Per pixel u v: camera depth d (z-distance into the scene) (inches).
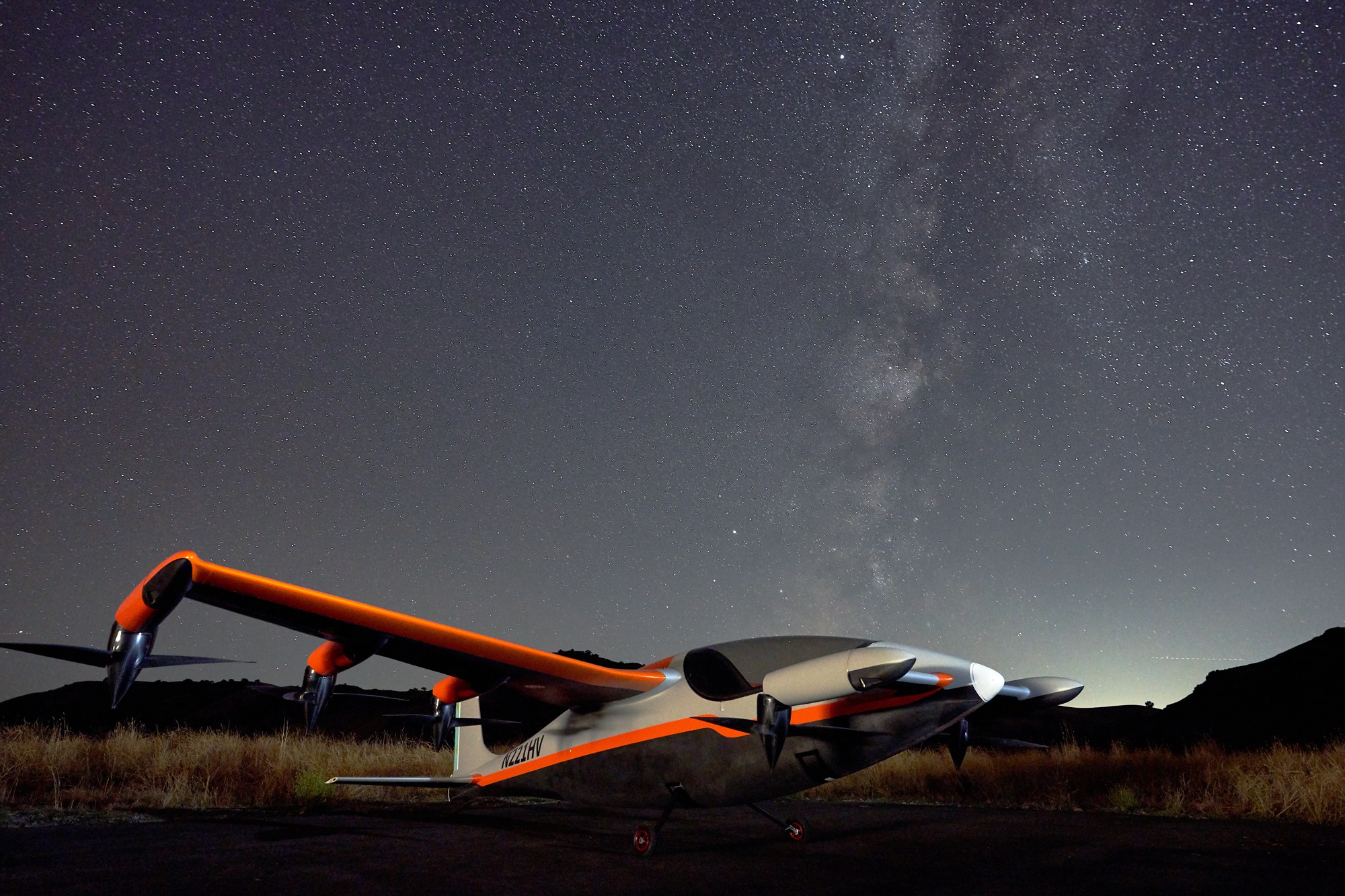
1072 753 538.3
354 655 257.9
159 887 185.2
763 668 261.6
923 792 460.1
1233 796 389.4
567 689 289.7
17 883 186.4
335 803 386.9
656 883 203.6
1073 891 192.9
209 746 465.4
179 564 207.9
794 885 200.4
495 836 287.0
